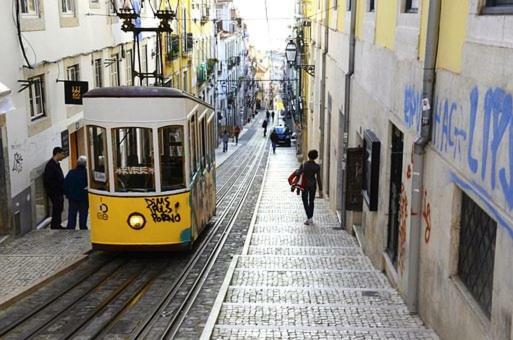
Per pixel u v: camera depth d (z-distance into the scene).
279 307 7.67
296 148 41.69
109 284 9.47
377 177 10.28
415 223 7.33
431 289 6.73
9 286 8.88
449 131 6.19
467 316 5.40
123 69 21.81
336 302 7.99
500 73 4.72
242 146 52.31
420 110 7.25
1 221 11.96
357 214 13.38
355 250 11.90
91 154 10.31
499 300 4.63
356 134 13.30
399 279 8.34
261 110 115.38
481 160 5.14
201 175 12.20
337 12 17.62
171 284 9.48
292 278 9.42
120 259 10.92
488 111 4.98
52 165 13.35
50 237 12.44
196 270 10.29
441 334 6.28
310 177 14.84
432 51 6.80
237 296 8.29
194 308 8.16
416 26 7.65
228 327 6.81
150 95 10.12
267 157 41.19
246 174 30.45
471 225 5.63
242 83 79.38
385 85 9.78
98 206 10.33
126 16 18.77
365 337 6.42
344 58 15.48
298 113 38.16
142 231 10.31
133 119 10.08
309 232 14.07
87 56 17.31
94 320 7.72
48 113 14.28
